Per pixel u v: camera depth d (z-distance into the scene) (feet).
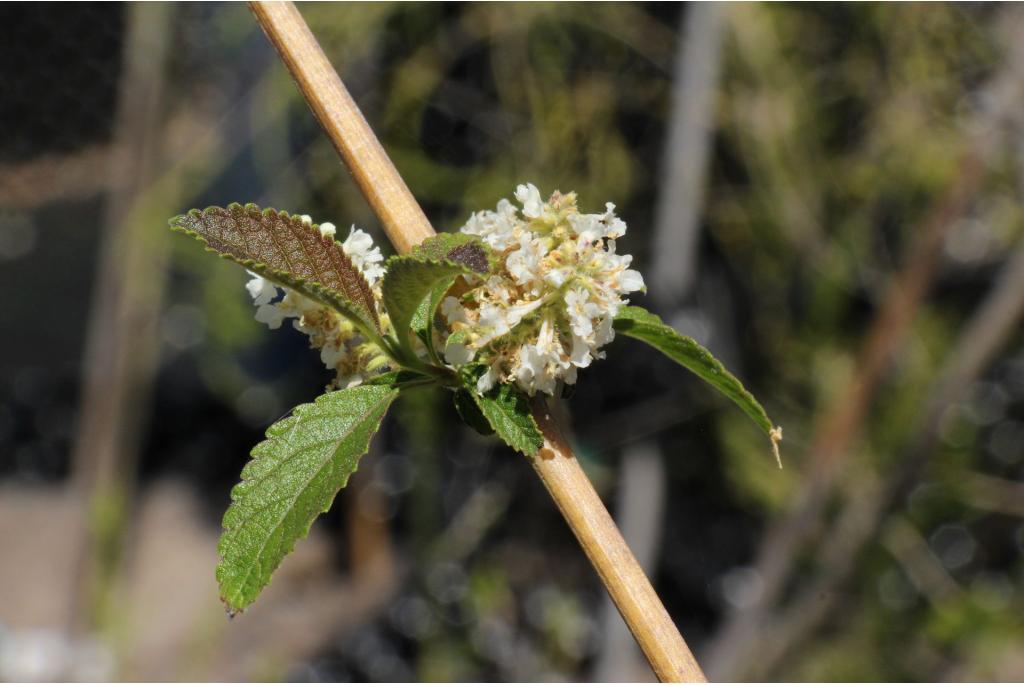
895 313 2.59
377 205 0.83
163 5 2.87
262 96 2.95
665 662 0.77
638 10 2.87
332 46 2.86
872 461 3.02
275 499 0.79
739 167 3.07
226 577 0.77
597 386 3.15
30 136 3.05
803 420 3.27
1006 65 2.69
